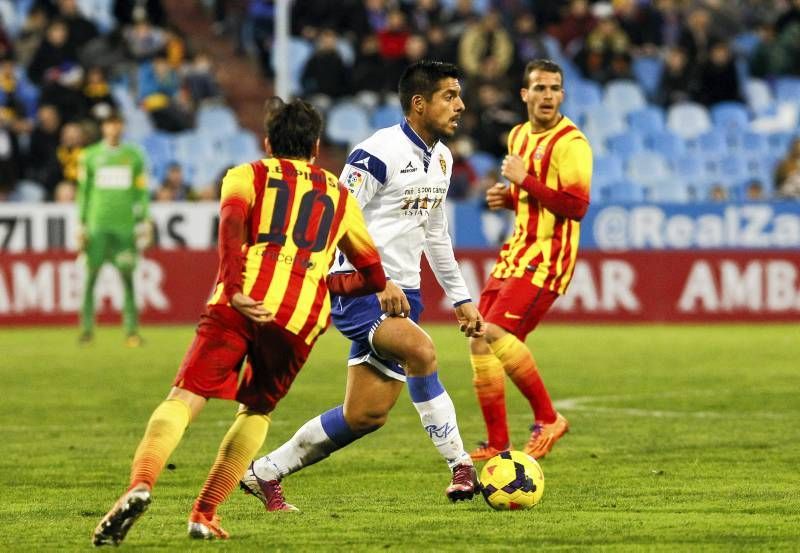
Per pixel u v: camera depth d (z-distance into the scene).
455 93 24.23
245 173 20.11
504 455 23.72
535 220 30.50
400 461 29.41
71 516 23.06
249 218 20.16
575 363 50.84
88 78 76.19
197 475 27.77
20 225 68.12
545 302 30.17
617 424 35.12
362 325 23.27
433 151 24.56
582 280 69.62
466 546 20.03
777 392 42.06
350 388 23.59
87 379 46.34
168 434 19.20
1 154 72.44
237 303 19.33
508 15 88.81
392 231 24.36
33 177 72.88
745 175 83.81
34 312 67.62
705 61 87.12
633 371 48.16
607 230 70.94
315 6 85.62
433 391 23.56
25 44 81.50
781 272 69.81
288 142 20.67
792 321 69.88
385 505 23.92
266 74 86.06
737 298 69.75
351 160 24.25
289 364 20.23
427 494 25.17
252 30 86.38
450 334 64.06
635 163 82.56
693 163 83.81
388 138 24.23
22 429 34.97
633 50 90.31
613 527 21.55
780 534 20.94
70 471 28.38
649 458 29.50
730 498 24.39
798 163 78.75
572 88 87.19
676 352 55.09
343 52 86.62
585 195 30.02
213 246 69.25
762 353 54.66
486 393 29.64
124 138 78.12
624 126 85.62
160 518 22.72
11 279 67.25
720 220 71.12
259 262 19.97
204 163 78.06
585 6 90.56
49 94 73.94
